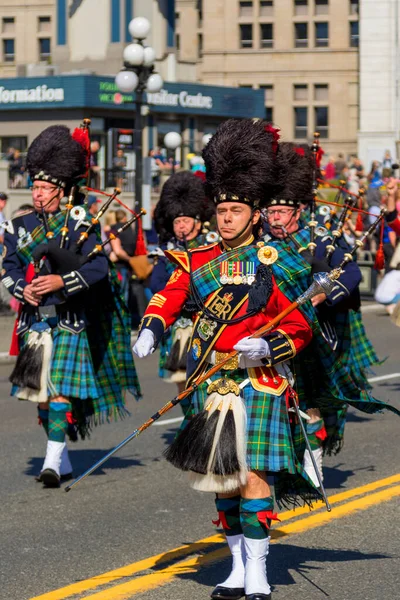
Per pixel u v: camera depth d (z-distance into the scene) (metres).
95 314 16.41
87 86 77.44
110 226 35.06
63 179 16.11
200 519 14.47
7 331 35.31
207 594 11.46
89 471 10.98
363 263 45.47
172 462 10.86
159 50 88.06
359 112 114.56
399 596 11.39
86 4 87.50
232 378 10.88
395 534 13.56
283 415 10.94
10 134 80.62
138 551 13.05
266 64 121.06
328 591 11.52
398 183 31.67
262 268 10.90
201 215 17.88
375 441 19.33
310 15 119.75
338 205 15.78
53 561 12.69
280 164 11.27
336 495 15.42
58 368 15.78
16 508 15.06
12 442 19.56
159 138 84.44
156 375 28.36
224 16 121.12
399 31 106.31
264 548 10.81
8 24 120.81
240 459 10.55
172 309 11.16
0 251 38.59
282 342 10.79
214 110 88.62
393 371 28.11
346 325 15.95
